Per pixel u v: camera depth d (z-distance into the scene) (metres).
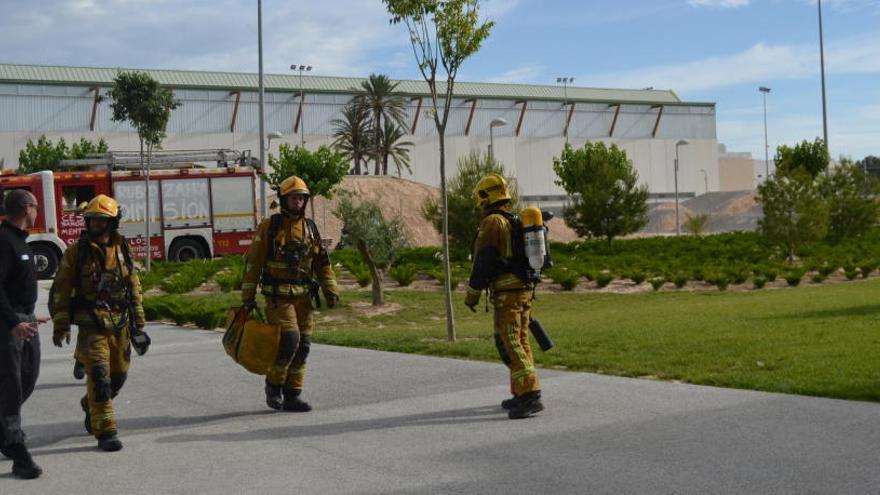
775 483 5.24
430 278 28.20
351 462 6.13
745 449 5.99
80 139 69.69
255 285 7.98
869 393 7.50
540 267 7.34
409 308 21.88
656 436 6.46
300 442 6.80
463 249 34.69
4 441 5.96
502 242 7.49
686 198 104.00
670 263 31.38
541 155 93.25
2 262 6.12
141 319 7.21
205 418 7.92
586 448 6.21
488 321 19.20
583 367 9.80
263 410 8.20
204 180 35.62
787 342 11.01
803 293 21.95
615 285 27.12
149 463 6.34
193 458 6.43
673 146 102.94
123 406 8.61
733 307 17.95
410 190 68.94
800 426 6.57
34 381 6.33
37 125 70.62
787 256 35.22
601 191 40.38
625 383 8.71
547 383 8.83
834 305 16.98
